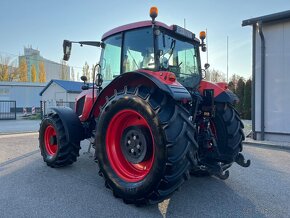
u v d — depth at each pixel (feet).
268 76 27.02
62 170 15.15
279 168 16.07
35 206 10.30
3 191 11.82
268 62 27.02
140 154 10.80
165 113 9.82
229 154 13.16
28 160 17.60
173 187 9.75
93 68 15.03
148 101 10.06
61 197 11.18
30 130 38.93
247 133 32.04
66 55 15.34
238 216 9.53
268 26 26.89
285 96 26.18
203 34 15.11
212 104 13.00
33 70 183.83
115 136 11.62
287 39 25.91
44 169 15.35
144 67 12.23
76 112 16.52
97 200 10.89
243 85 55.83
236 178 13.94
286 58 26.05
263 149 22.66
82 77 16.83
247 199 11.10
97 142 11.68
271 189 12.31
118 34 13.51
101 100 13.08
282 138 26.45
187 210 10.02
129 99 10.55
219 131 13.39
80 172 14.75
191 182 13.20
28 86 117.60
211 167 11.96
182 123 9.88
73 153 15.16
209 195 11.51
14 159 17.92
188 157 9.80
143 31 12.42
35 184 12.75
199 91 13.69
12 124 53.42
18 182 13.04
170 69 12.55
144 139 10.68
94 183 12.94
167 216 9.53
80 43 15.21
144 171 10.78
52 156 15.55
